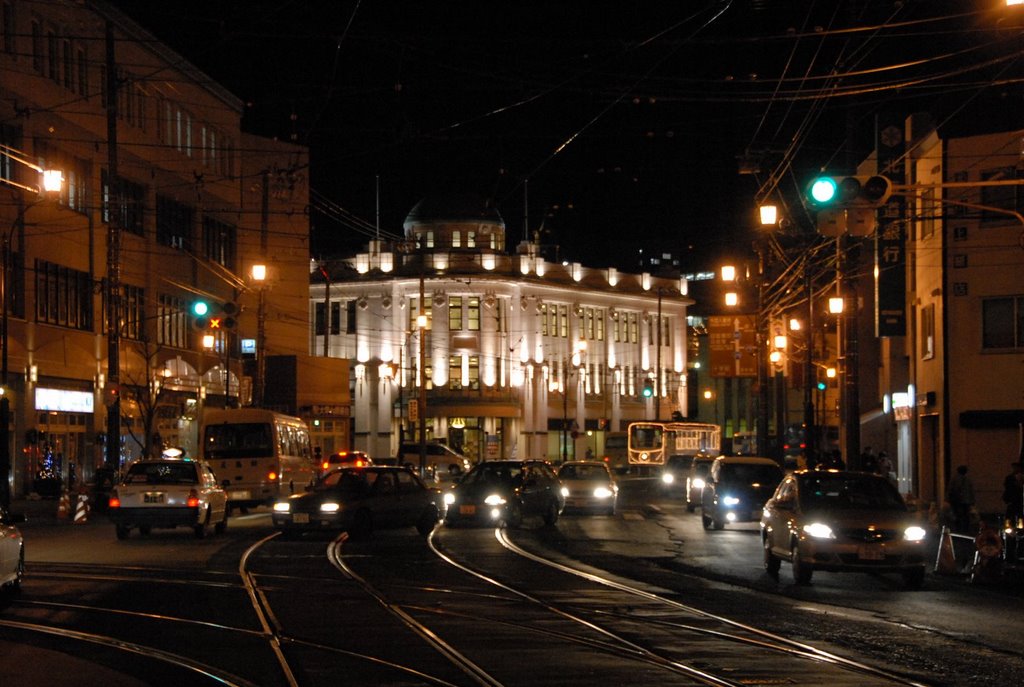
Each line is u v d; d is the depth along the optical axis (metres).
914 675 11.98
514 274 88.69
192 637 14.12
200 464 29.62
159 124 53.59
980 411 37.88
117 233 36.81
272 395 63.56
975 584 20.91
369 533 28.94
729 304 52.25
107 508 36.66
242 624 15.10
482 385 88.00
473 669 12.14
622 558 24.75
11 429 42.09
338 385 68.62
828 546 19.89
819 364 60.91
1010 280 37.62
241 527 33.72
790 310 64.88
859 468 33.62
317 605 16.89
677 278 104.06
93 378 47.25
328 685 11.38
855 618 16.14
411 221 90.88
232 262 63.84
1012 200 37.75
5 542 16.69
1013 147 37.25
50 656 12.85
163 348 53.88
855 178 19.39
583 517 38.91
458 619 15.61
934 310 40.06
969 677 11.94
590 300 95.62
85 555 24.50
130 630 14.62
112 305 36.88
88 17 45.94
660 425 73.31
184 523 28.33
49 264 44.44
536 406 90.06
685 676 11.80
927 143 39.91
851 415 33.53
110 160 36.66
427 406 87.88
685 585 19.89
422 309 60.38
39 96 42.81
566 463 40.38
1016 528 21.89
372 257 89.88
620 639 14.03
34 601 17.20
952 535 30.09
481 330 88.38
